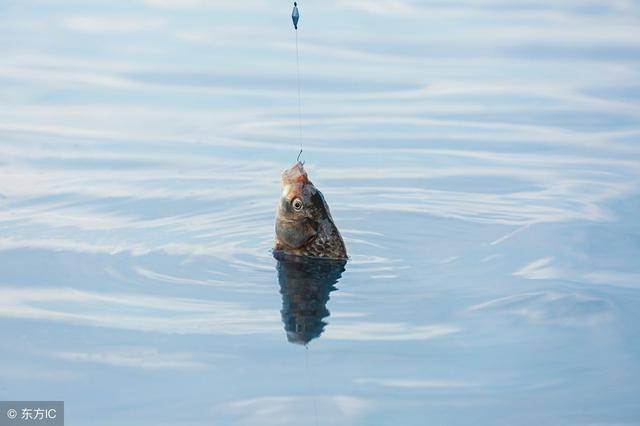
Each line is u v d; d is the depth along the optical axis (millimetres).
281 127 16641
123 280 10570
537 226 12195
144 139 16078
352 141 15898
